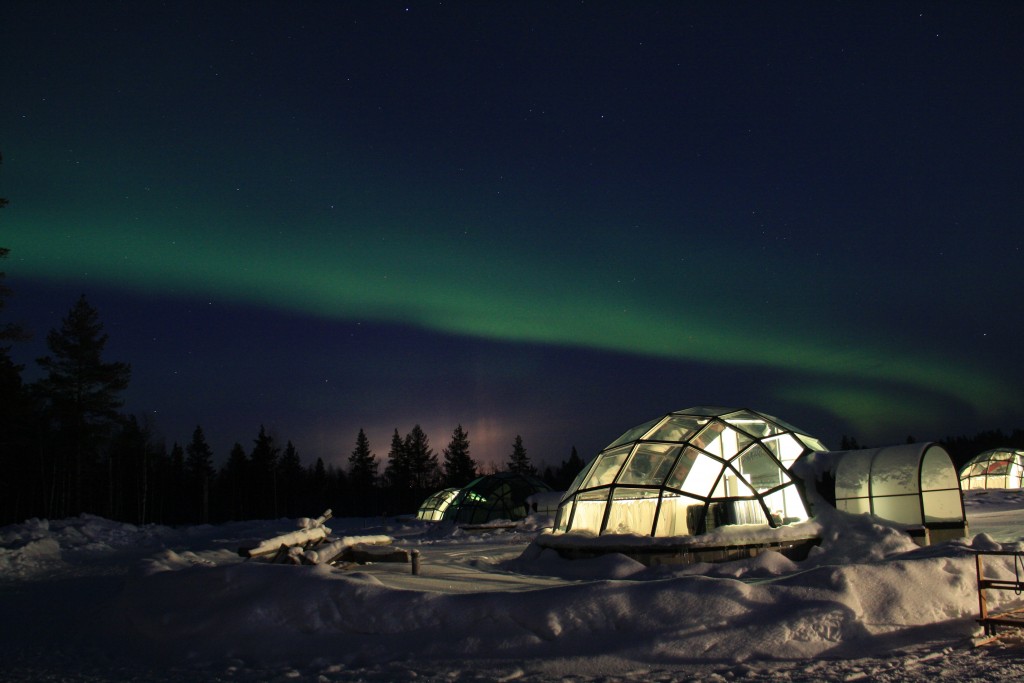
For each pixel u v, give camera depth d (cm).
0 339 2956
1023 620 795
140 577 995
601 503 1516
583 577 1257
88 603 1154
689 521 1412
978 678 650
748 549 1310
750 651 744
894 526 1363
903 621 852
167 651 813
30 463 5434
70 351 4734
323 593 854
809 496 1445
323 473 8600
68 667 772
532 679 678
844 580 873
